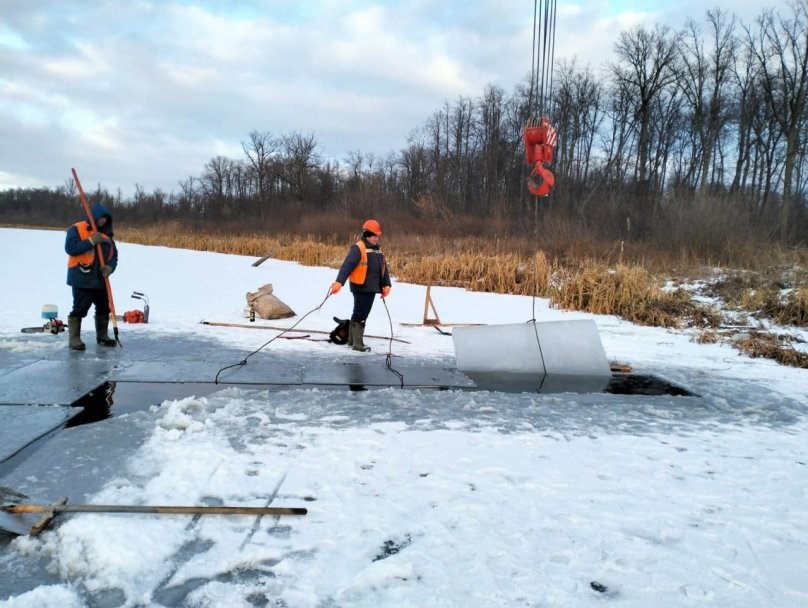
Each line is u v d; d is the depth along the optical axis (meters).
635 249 20.00
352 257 7.46
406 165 45.97
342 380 6.19
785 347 9.12
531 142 6.59
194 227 44.28
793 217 29.50
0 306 10.21
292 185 56.38
